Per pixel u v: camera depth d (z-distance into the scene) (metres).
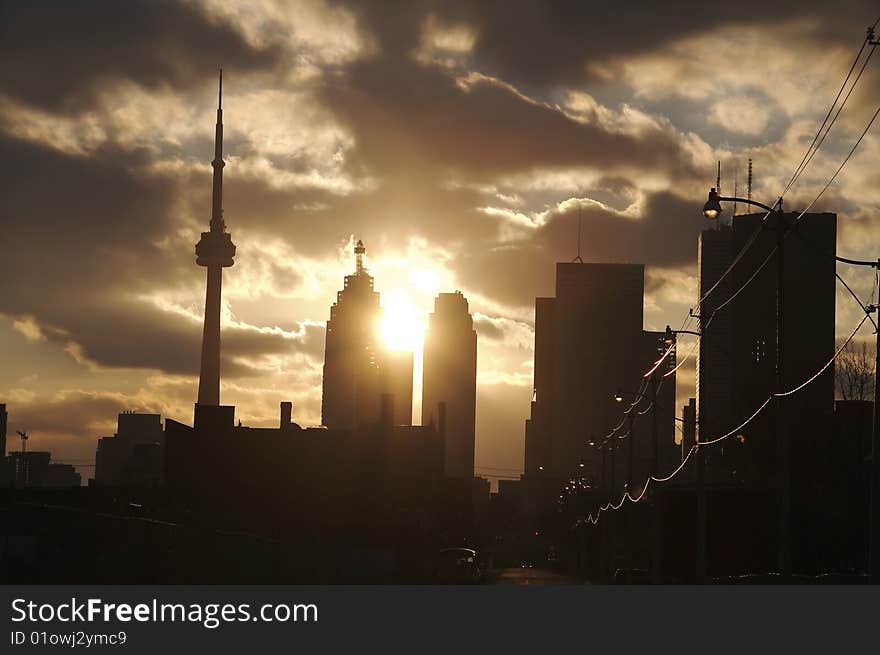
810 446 91.75
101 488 110.19
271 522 119.19
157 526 50.59
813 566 80.69
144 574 49.41
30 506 46.72
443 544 164.00
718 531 86.56
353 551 98.25
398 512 134.88
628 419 97.88
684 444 138.38
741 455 124.38
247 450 129.25
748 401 128.12
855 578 54.88
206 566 56.03
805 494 83.31
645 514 134.00
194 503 125.88
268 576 67.31
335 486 129.25
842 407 96.44
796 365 119.12
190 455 128.00
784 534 45.16
